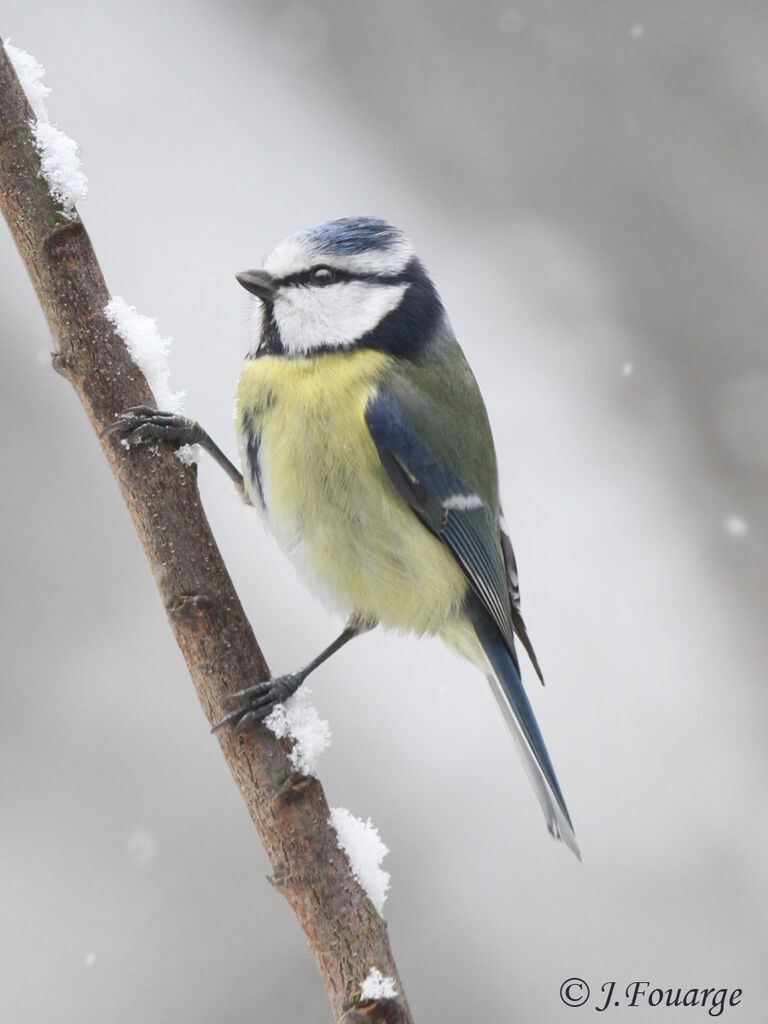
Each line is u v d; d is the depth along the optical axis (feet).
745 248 43.93
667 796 36.52
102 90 46.96
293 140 47.14
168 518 17.99
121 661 36.78
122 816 34.65
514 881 34.71
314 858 16.75
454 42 48.21
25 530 37.70
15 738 35.42
